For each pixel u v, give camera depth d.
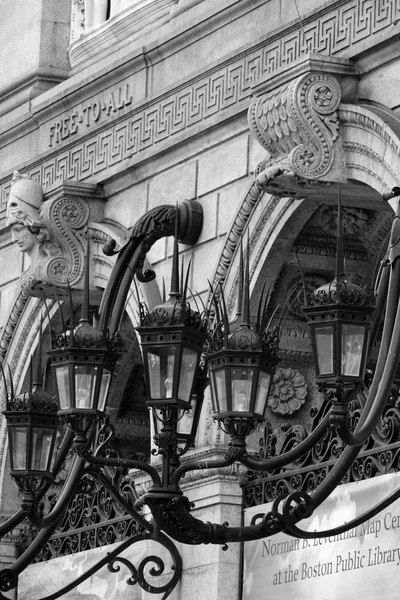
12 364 24.16
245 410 13.66
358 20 17.84
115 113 22.33
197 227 20.16
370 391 13.66
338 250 13.12
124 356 23.02
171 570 19.73
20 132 24.80
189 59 21.00
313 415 18.42
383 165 17.05
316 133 17.59
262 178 17.84
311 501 13.63
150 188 21.47
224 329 13.79
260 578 18.53
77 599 21.84
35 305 23.66
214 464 13.72
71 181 22.47
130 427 23.50
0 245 25.30
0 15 26.44
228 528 13.70
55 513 16.03
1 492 24.16
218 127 20.08
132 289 20.86
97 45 24.25
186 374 13.74
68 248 22.33
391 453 16.95
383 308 14.13
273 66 19.11
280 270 19.11
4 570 16.33
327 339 12.93
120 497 15.09
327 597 17.34
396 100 17.27
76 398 14.38
